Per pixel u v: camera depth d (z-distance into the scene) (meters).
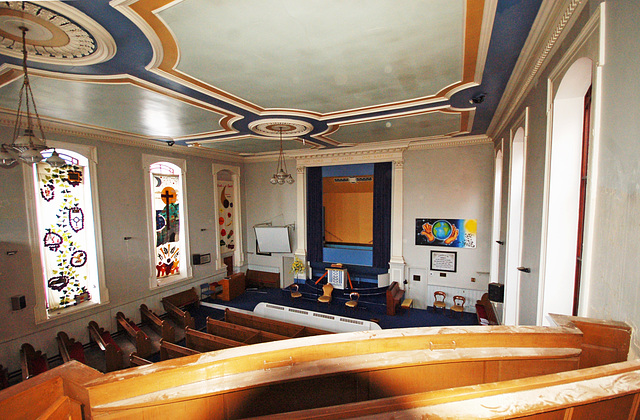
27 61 4.00
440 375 2.05
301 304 11.72
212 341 7.50
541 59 3.63
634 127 1.79
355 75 4.58
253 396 1.84
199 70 4.34
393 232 11.42
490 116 7.05
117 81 4.70
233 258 13.79
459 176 10.36
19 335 6.97
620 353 1.96
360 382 1.98
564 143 3.34
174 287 10.82
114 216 8.92
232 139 9.52
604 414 1.44
